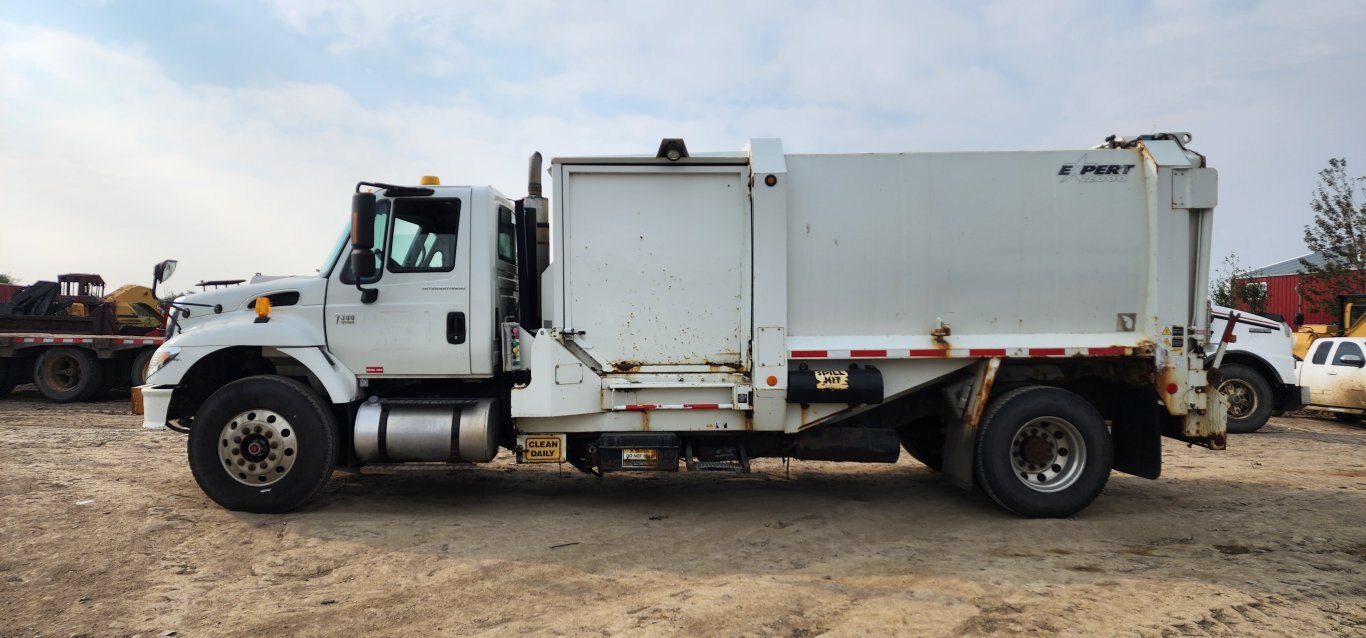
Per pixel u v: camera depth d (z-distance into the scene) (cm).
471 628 374
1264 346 1156
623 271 586
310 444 573
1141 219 597
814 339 586
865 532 564
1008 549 520
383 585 436
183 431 638
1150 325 594
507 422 632
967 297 591
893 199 588
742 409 586
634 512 616
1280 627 377
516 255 647
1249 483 744
